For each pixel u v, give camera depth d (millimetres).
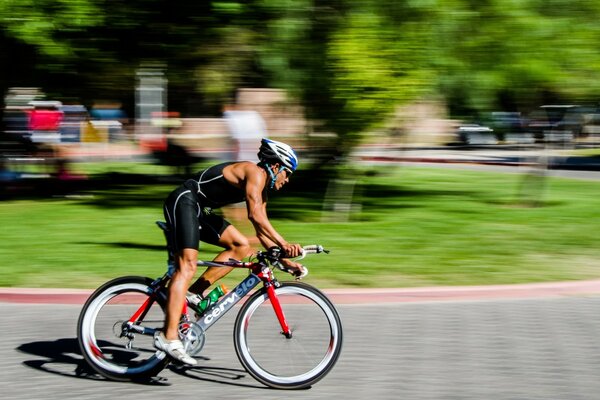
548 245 12469
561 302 9148
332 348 6309
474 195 19844
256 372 6289
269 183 6359
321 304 6344
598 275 10297
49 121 31984
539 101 16312
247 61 16578
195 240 6262
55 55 16188
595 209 17047
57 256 11336
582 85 15430
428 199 18891
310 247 6277
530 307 8891
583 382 6406
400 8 14039
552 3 15172
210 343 7535
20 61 17422
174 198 6344
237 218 11258
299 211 16359
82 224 14477
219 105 18469
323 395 6117
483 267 10750
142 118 33438
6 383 6340
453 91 14992
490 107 15305
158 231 13688
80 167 26531
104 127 35438
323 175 22047
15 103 26016
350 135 14289
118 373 6418
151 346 6461
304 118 15328
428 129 36594
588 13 15289
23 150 19891
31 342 7484
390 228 14141
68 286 9523
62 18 15648
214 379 6512
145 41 16938
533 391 6188
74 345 7402
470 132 41625
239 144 13828
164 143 27500
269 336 6332
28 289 9250
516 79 14969
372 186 21891
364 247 12172
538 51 14828
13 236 13094
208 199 6348
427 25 14242
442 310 8742
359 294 9102
